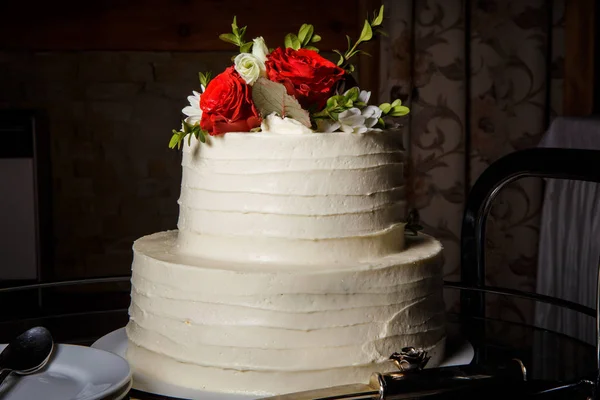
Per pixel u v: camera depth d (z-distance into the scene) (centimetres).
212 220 96
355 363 91
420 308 97
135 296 99
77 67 290
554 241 218
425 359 83
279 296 89
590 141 200
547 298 115
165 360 94
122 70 292
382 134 97
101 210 298
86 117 292
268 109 95
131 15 287
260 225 93
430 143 278
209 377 91
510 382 81
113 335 111
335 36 290
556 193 217
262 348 90
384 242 98
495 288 123
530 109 279
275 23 290
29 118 255
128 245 300
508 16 275
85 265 299
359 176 94
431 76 275
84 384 75
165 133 297
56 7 283
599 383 81
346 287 90
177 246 103
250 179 93
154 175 299
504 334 121
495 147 281
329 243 94
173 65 294
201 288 90
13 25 282
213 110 92
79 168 294
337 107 94
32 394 73
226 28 290
